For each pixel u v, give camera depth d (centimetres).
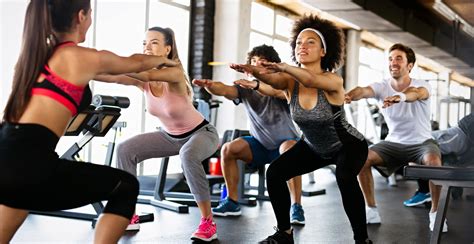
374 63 1647
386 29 1201
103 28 662
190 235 387
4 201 191
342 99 314
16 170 183
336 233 414
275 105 451
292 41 346
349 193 320
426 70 2041
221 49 858
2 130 192
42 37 196
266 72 304
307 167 341
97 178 198
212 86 414
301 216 452
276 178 339
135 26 716
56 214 446
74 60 195
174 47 382
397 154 450
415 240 395
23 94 191
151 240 365
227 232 405
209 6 847
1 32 533
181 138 381
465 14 1207
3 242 206
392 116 446
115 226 200
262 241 349
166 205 520
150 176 638
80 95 199
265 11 1058
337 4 962
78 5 204
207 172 676
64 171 192
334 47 331
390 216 514
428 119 448
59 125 194
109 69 205
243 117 862
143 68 216
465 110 1027
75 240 357
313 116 311
